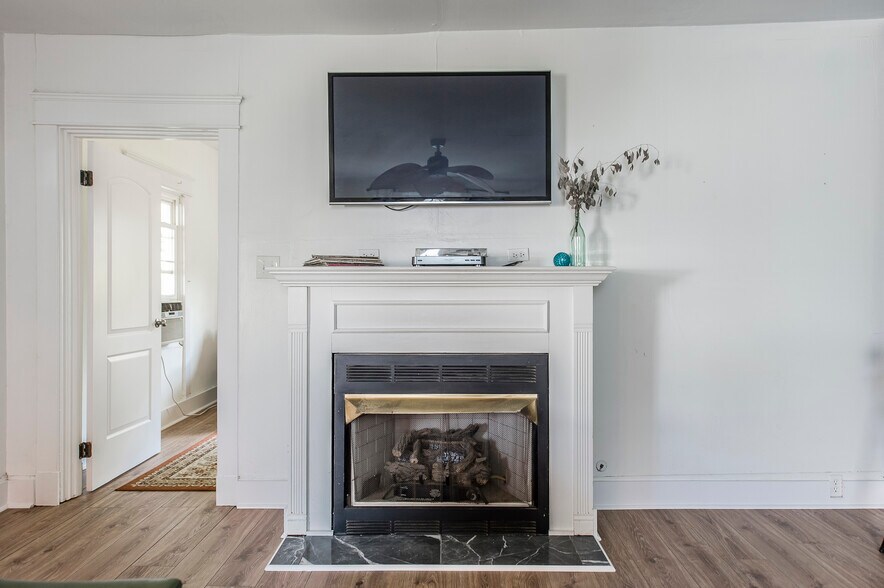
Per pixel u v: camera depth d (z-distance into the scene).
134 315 2.98
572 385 2.13
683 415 2.43
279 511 2.38
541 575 1.83
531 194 2.37
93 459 2.62
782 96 2.43
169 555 1.97
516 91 2.36
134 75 2.45
